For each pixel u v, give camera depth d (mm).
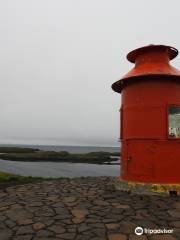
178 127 9156
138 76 9219
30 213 6664
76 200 7961
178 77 9156
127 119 9734
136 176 9164
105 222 6027
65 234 5352
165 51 9812
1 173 13648
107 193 8945
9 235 5297
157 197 8289
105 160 59406
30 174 25297
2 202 7750
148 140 9047
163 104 9094
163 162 8867
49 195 8664
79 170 32031
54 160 56188
